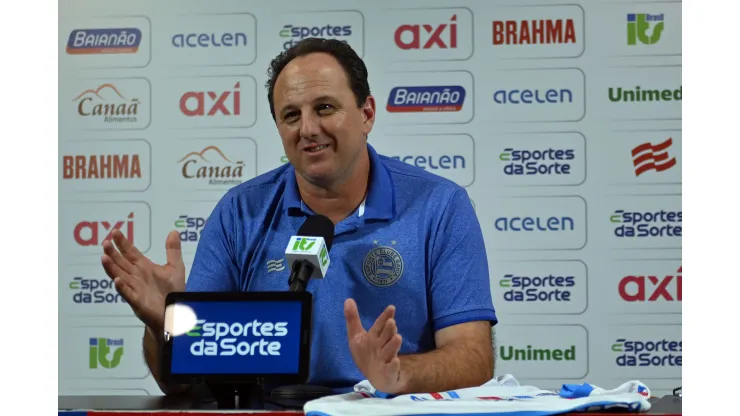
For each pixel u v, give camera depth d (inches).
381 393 70.1
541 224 138.7
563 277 138.3
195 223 142.4
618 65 138.2
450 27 139.8
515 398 66.1
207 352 66.2
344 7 140.9
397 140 140.2
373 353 64.6
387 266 89.2
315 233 76.6
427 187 93.2
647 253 137.5
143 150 142.9
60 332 142.0
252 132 141.9
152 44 143.0
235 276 94.0
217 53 142.3
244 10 142.0
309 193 90.7
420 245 90.2
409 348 88.4
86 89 143.4
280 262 90.4
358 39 140.7
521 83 139.2
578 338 137.8
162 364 66.6
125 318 141.9
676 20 137.6
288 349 65.6
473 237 91.0
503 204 139.1
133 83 143.1
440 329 88.4
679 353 136.8
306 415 59.6
